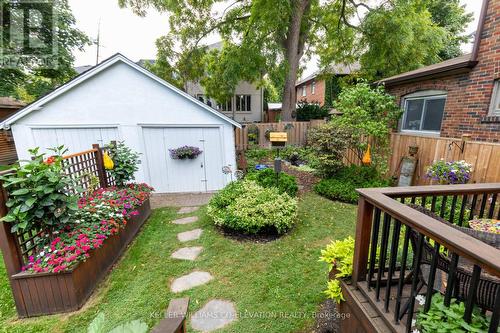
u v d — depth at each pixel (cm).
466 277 134
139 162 530
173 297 267
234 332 221
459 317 107
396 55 1156
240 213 409
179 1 1183
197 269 318
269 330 223
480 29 496
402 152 610
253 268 317
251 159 1022
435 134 634
